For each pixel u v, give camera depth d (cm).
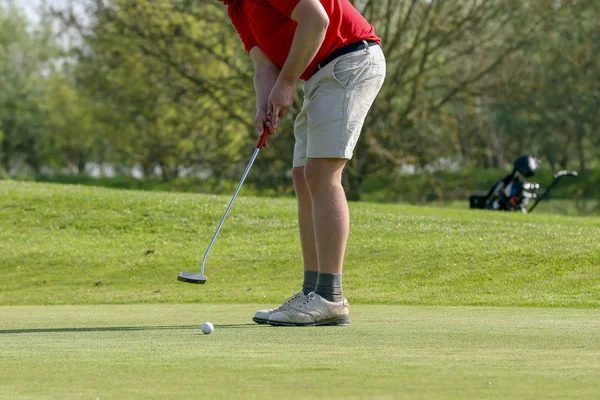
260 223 3120
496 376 540
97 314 1328
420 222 3019
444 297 1875
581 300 1742
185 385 513
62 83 13450
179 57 5516
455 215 3509
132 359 650
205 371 574
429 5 5394
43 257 2652
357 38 1103
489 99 6200
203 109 5688
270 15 1096
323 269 1094
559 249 2330
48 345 785
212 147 5806
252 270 2439
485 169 9688
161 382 526
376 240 2670
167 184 6153
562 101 6769
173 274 2441
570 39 6419
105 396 475
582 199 9238
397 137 5641
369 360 633
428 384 509
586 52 6316
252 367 593
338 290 1094
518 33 5581
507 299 1805
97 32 5447
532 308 1420
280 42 1119
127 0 5297
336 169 1102
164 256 2644
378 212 3328
